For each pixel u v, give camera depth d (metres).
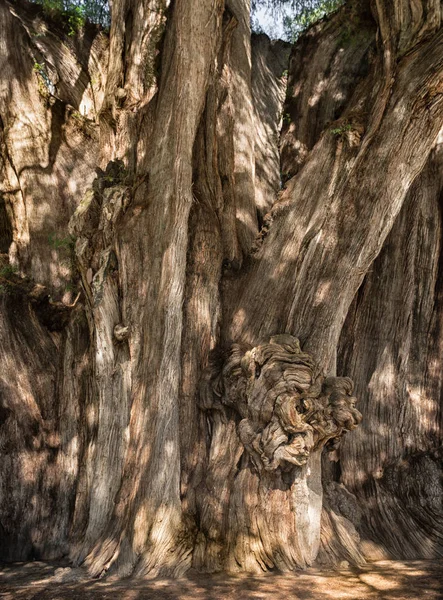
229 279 7.70
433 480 7.69
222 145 8.13
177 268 7.07
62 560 7.24
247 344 7.15
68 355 8.24
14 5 9.76
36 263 8.77
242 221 8.22
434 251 8.48
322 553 6.64
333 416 6.59
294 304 7.05
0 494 7.59
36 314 8.43
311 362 6.67
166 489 6.57
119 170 7.82
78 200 9.09
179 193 7.16
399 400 8.16
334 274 6.93
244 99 8.93
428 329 8.43
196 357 7.21
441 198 8.60
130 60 7.98
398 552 7.11
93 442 7.55
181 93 7.32
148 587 5.90
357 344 8.22
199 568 6.28
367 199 6.88
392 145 6.79
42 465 7.82
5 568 7.01
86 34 9.96
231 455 6.86
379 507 7.51
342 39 9.15
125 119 7.93
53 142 9.21
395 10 6.91
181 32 7.42
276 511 6.50
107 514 7.02
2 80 9.16
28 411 7.90
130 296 7.36
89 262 7.63
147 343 7.09
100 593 5.82
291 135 9.26
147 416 6.84
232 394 6.83
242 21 9.29
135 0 8.05
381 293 8.30
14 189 9.05
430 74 6.65
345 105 8.35
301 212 7.41
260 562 6.34
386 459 7.88
